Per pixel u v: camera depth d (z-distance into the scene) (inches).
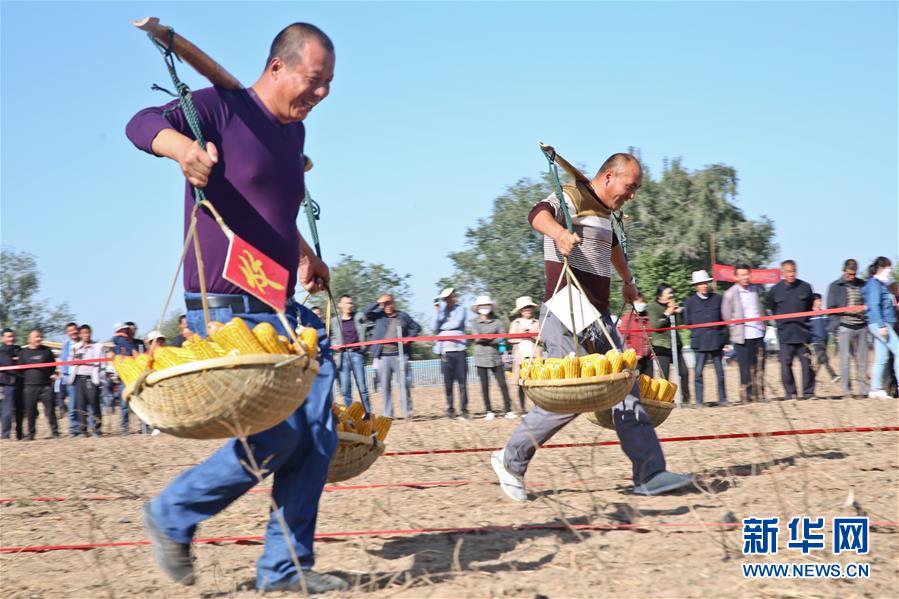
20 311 2379.4
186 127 142.4
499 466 227.0
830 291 511.2
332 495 254.5
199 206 138.3
